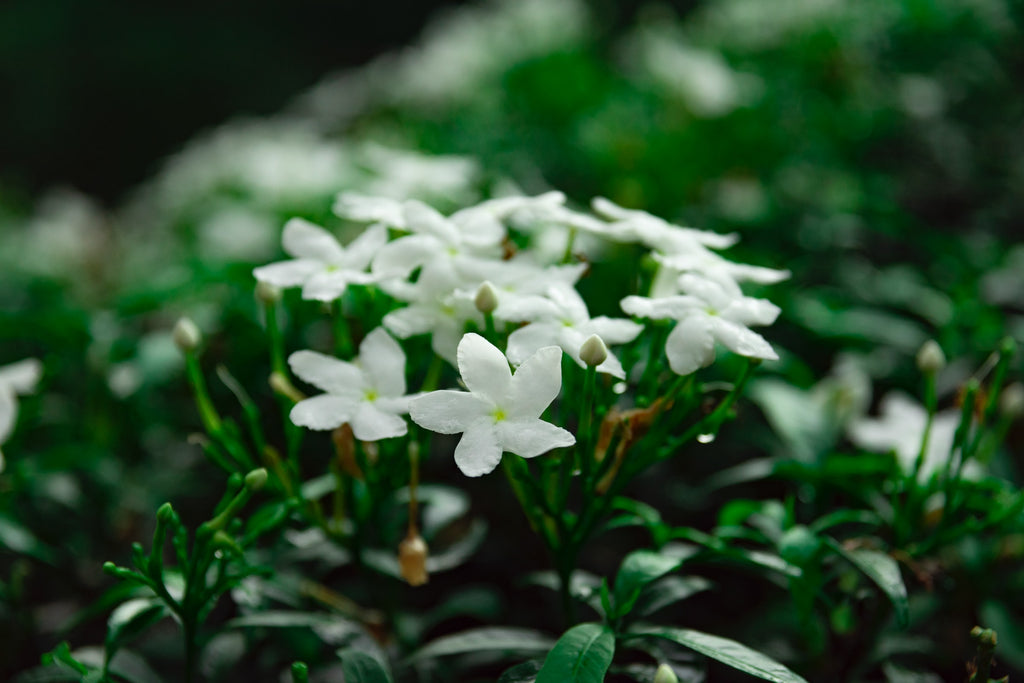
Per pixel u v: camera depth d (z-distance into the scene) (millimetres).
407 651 451
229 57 2865
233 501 382
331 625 417
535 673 381
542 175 759
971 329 568
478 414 364
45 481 514
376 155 630
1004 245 679
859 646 427
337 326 414
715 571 514
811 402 481
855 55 819
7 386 427
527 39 890
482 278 396
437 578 524
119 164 2832
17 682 425
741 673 474
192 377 412
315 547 455
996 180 778
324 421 380
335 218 676
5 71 2834
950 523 443
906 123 803
